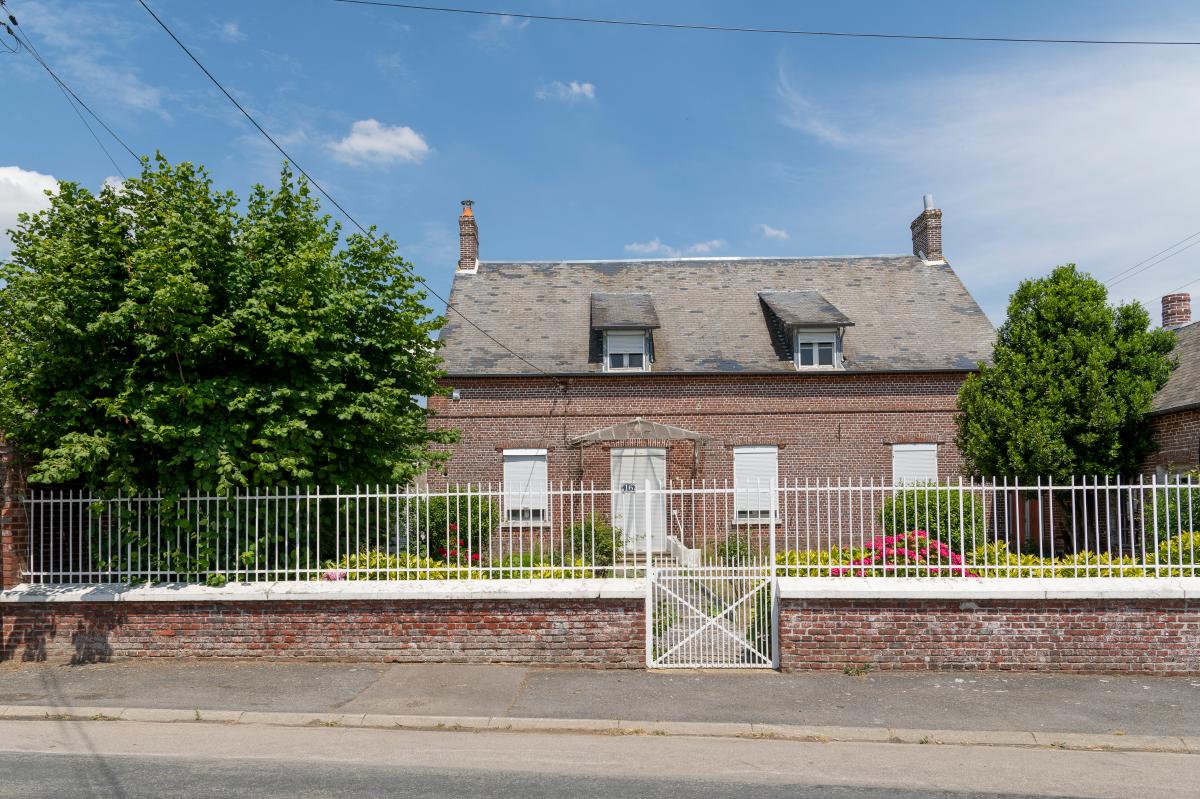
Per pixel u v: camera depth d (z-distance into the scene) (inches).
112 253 387.9
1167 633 365.1
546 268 1022.4
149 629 383.9
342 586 385.7
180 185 407.2
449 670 369.1
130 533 391.5
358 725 305.4
